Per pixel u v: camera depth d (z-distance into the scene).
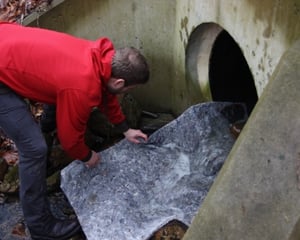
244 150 1.70
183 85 3.58
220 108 2.94
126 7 3.47
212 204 1.70
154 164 2.78
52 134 3.38
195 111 2.90
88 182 2.73
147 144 2.87
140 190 2.65
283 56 1.77
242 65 3.42
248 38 2.46
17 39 2.37
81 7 3.49
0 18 3.47
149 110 4.01
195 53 3.32
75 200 2.71
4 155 3.43
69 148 2.52
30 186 2.62
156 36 3.56
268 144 1.67
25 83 2.39
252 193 1.64
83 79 2.26
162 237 2.37
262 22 2.29
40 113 3.52
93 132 3.50
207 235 1.69
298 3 1.98
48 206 2.83
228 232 1.65
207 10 2.83
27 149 2.54
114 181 2.70
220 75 3.43
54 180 3.27
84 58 2.31
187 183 2.63
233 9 2.54
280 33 2.16
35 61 2.32
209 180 2.62
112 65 2.34
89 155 2.65
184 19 3.20
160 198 2.60
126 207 2.55
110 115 2.73
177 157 2.80
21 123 2.48
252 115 1.75
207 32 3.11
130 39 3.65
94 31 3.64
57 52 2.31
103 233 2.47
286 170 1.61
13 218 3.17
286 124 1.66
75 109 2.31
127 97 3.61
